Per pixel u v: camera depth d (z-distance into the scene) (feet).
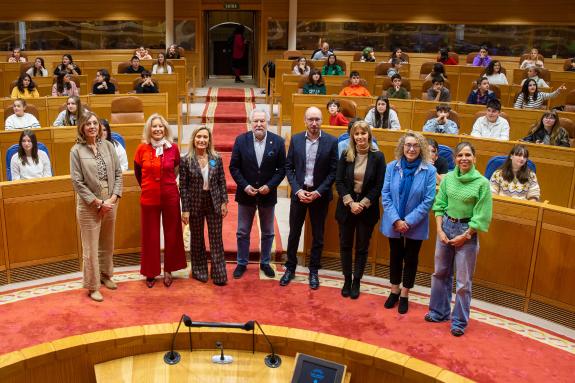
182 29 51.06
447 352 14.49
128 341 11.22
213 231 17.65
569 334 15.81
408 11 52.75
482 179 14.66
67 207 18.49
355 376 11.10
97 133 16.22
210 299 16.89
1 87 41.24
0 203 17.47
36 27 51.42
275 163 17.81
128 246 19.35
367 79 42.65
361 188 16.58
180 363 11.14
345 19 52.70
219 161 17.53
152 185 17.11
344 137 20.33
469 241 14.97
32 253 18.17
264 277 18.51
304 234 19.60
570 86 39.86
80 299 16.80
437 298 15.93
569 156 22.89
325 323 15.70
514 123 29.30
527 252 16.72
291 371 11.02
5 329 15.05
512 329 15.87
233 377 10.82
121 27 51.90
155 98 31.19
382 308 16.66
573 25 51.44
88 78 42.68
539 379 13.53
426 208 15.61
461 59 53.21
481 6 52.42
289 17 51.19
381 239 18.93
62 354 10.81
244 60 55.52
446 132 25.89
